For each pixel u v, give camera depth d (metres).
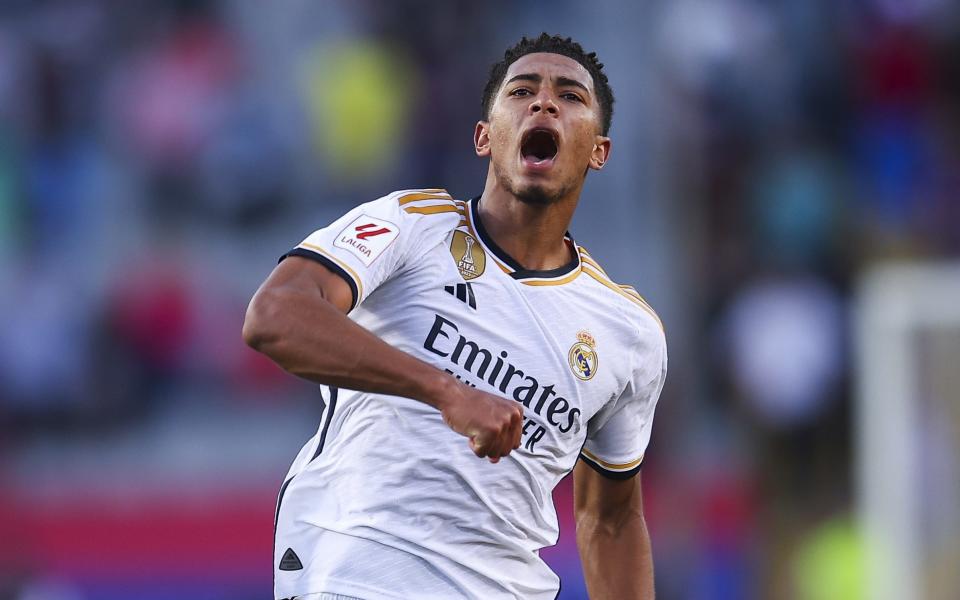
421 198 12.21
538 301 12.12
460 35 42.28
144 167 41.00
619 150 40.88
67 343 36.78
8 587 32.22
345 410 11.97
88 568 32.38
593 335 12.35
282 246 39.75
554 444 12.18
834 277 38.56
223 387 37.06
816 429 34.97
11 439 35.78
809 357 35.34
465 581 11.77
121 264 38.38
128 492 33.00
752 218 39.72
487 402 10.45
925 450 27.80
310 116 41.34
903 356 28.05
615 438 13.34
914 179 42.72
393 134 40.88
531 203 12.11
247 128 40.69
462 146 41.09
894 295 28.27
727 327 37.09
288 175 40.72
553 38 13.00
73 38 42.81
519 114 12.20
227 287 38.19
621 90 41.16
